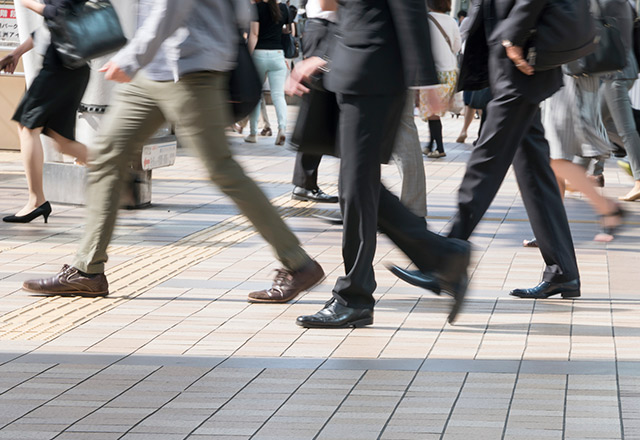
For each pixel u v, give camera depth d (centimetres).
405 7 555
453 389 493
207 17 598
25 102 939
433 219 1035
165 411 459
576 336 600
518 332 608
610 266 814
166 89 604
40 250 845
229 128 613
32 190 964
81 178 1070
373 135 573
